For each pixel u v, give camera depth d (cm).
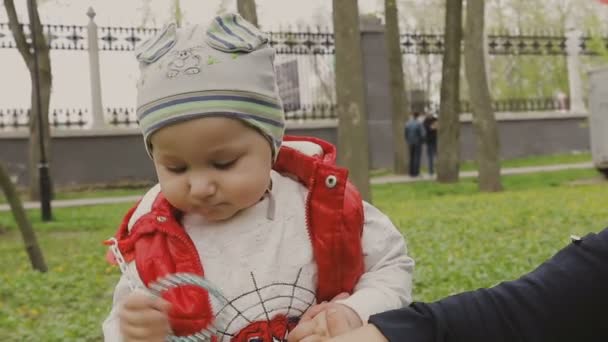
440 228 998
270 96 178
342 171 184
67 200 1834
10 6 1655
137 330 161
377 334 130
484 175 1658
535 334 129
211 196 172
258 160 175
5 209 1647
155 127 170
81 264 832
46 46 1734
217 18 177
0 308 603
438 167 1869
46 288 670
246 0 1138
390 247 198
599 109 1800
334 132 2330
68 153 2103
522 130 2636
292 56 2277
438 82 3584
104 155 2139
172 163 174
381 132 2372
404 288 189
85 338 497
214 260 185
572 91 2741
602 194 1380
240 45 174
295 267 186
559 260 135
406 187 1789
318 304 187
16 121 2064
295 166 199
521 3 3550
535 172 2053
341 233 185
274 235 188
